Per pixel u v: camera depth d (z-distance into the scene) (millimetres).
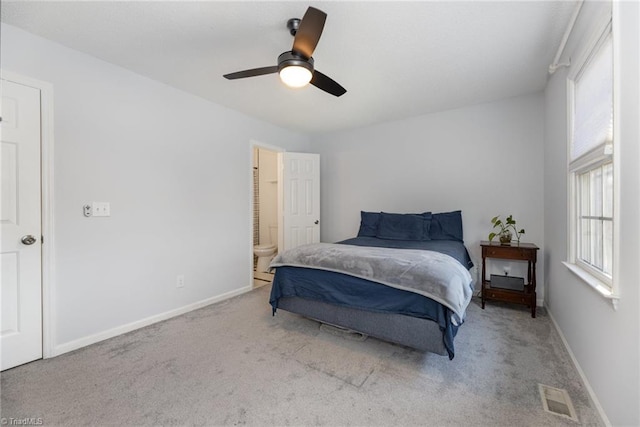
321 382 1697
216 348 2119
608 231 1492
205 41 2053
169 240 2773
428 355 2004
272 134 4109
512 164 3184
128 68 2436
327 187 4641
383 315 2004
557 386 1641
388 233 3518
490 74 2580
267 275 4527
